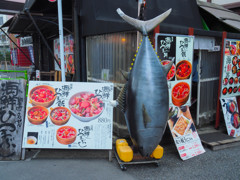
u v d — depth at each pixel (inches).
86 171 126.3
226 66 193.8
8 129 138.2
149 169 131.0
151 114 107.3
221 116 232.4
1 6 223.8
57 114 139.4
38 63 394.0
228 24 217.9
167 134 186.2
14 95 141.0
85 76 217.8
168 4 190.1
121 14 107.4
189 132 155.3
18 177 118.1
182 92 168.6
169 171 129.1
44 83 143.4
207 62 202.4
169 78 158.7
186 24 193.2
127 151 127.1
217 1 348.5
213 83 212.2
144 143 111.4
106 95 143.6
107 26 166.6
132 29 141.7
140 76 107.4
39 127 137.3
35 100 140.1
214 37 192.7
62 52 184.4
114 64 175.0
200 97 201.8
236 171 130.1
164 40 151.9
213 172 128.7
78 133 137.2
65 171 125.7
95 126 138.8
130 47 159.6
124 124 170.4
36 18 219.6
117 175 122.8
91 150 154.5
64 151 152.3
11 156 136.9
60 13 179.3
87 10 193.0
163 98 109.1
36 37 383.2
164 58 153.9
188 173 127.2
